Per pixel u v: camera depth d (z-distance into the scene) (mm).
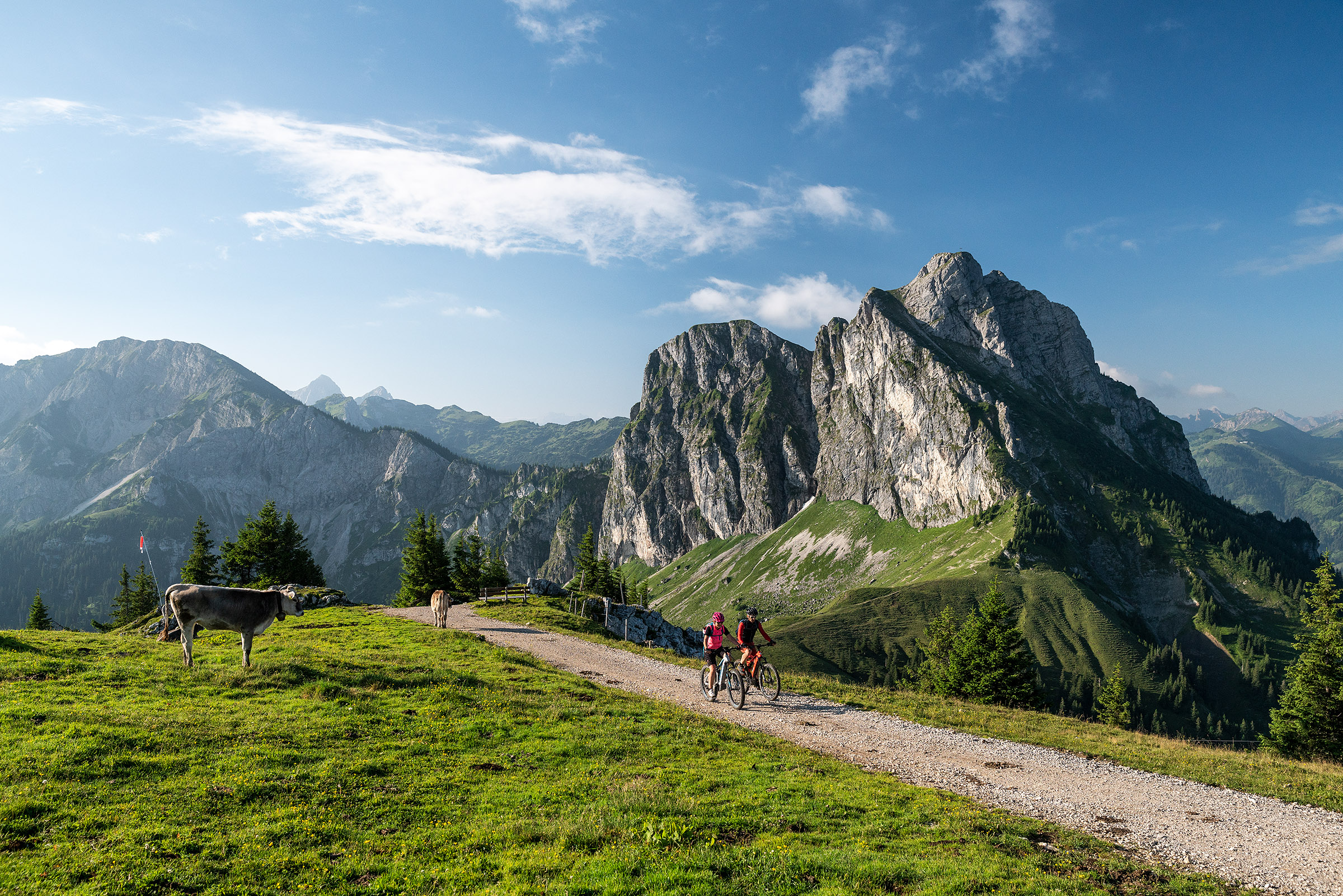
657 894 9547
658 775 15766
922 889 10109
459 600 75625
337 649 31422
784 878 10172
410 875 10328
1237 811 15961
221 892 9492
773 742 19906
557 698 22891
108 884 9273
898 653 199875
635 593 126438
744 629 25266
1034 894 10195
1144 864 12477
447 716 19438
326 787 13625
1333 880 12258
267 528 85125
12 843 10266
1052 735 23219
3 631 29188
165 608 27453
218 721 16875
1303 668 52688
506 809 13273
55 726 15125
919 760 19156
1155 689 181875
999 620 66188
